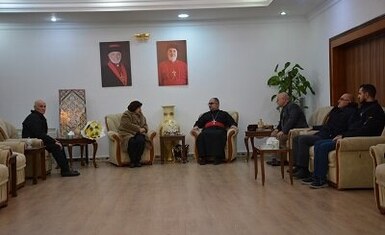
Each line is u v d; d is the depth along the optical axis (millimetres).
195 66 8859
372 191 5145
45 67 8703
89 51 8742
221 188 5559
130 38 8789
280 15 8633
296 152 6281
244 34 8859
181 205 4715
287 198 4891
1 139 6742
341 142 5145
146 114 8852
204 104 8883
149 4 7707
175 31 8820
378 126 5285
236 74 8883
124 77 8789
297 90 8328
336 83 7414
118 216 4340
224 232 3695
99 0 7648
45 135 6953
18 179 5926
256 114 8906
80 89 8695
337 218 4008
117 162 7852
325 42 7832
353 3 6535
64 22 8609
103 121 8789
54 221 4230
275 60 8883
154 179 6410
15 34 8656
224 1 7719
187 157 8617
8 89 8680
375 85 6355
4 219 4367
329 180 5480
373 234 3510
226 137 7926
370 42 6457
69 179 6668
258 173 6645
